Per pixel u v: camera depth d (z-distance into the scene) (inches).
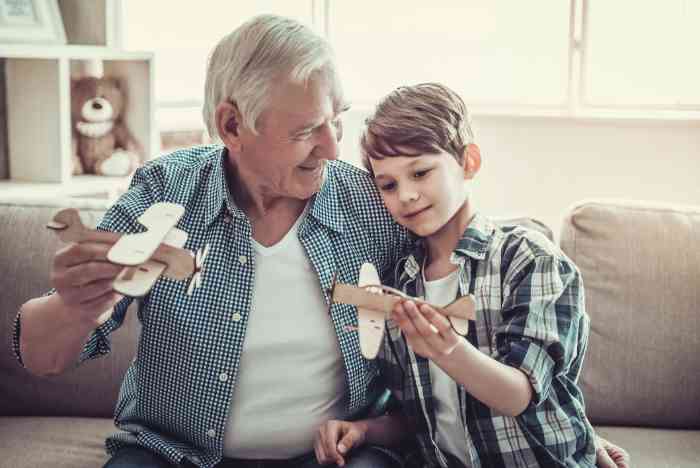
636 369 62.3
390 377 53.0
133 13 126.3
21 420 63.6
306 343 50.4
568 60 130.4
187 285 49.3
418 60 137.6
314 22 138.7
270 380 50.3
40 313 44.6
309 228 51.2
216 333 49.3
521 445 48.5
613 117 127.6
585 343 52.1
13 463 56.8
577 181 131.8
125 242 35.5
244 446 50.8
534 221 63.6
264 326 50.0
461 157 50.0
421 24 136.6
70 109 104.4
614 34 128.8
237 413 50.3
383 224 53.2
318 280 50.9
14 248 64.1
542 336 46.7
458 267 50.9
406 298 40.4
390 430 52.6
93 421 63.5
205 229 50.6
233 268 49.9
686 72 127.4
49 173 98.7
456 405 50.1
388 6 137.2
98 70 106.1
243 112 46.5
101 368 63.2
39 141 98.7
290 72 45.5
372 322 40.4
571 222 65.2
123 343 63.2
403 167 48.5
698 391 61.9
